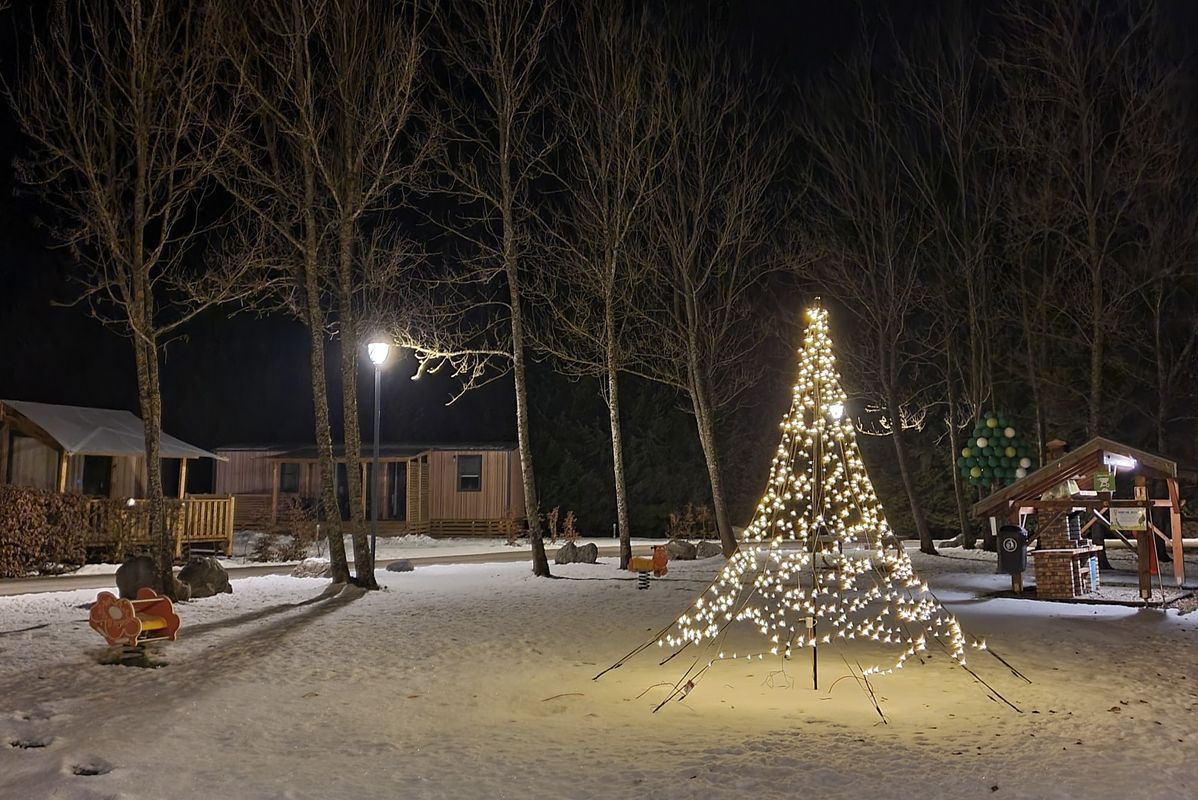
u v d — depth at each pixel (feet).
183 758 23.04
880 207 97.66
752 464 145.28
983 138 98.48
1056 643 40.70
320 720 27.12
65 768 21.74
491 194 76.43
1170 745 23.99
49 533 70.85
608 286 77.41
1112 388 119.44
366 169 63.31
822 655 37.47
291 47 57.82
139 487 96.43
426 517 130.62
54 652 36.76
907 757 22.82
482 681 32.63
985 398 98.68
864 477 37.50
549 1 70.95
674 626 45.21
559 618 47.83
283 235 63.46
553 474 146.82
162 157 52.19
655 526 142.61
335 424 160.76
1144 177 88.79
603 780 21.20
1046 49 86.12
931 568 75.46
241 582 63.26
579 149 77.10
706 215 85.46
